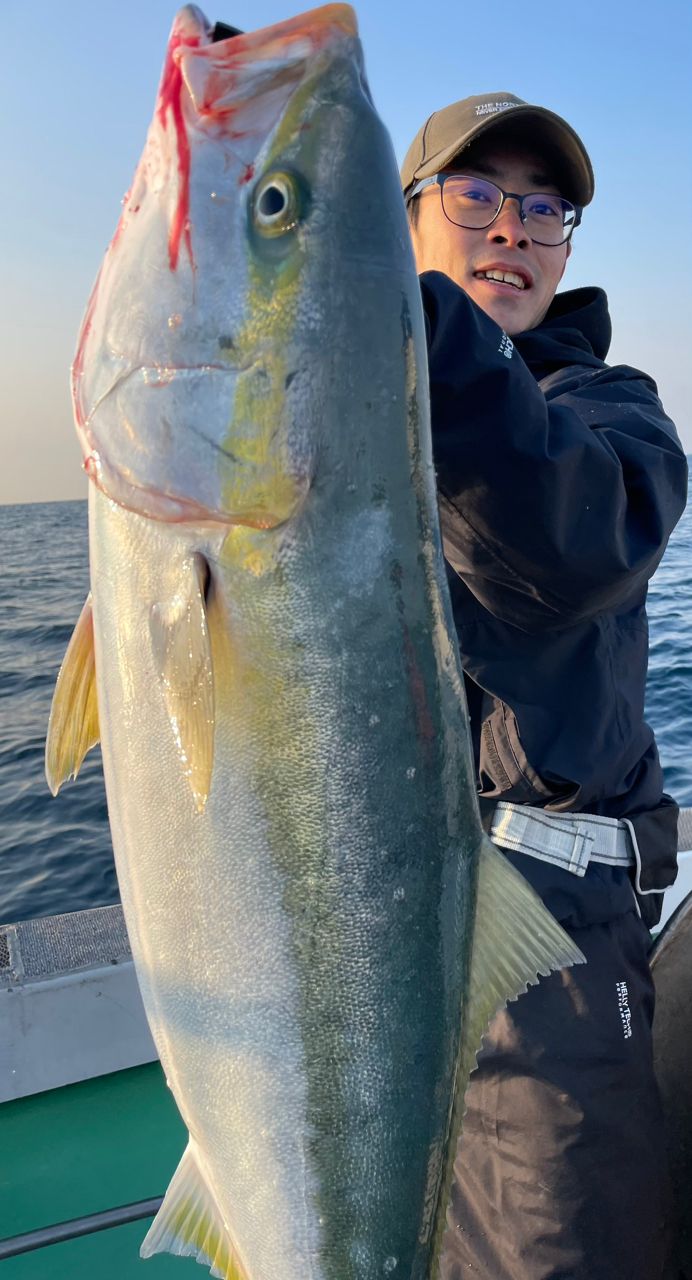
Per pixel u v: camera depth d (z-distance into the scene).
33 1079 3.08
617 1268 1.91
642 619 2.15
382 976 1.32
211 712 1.22
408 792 1.31
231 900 1.28
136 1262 2.65
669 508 1.61
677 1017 2.38
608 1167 1.93
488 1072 1.99
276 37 1.27
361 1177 1.34
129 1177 2.86
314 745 1.25
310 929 1.28
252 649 1.25
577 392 1.87
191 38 1.27
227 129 1.24
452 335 1.40
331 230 1.24
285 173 1.23
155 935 1.34
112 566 1.33
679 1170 2.29
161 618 1.26
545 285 2.32
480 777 2.10
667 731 8.47
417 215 2.38
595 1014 1.97
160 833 1.31
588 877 2.00
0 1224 2.69
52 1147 2.96
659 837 2.14
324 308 1.23
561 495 1.42
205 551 1.25
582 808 2.04
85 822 7.45
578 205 2.33
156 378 1.24
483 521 1.48
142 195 1.29
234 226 1.22
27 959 3.29
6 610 17.33
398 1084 1.35
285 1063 1.30
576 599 1.55
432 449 1.36
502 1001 1.45
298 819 1.26
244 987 1.29
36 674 12.16
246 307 1.22
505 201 2.23
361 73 1.30
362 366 1.25
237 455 1.23
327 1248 1.33
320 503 1.24
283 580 1.24
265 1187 1.33
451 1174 1.46
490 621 1.93
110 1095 3.12
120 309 1.28
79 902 6.08
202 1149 1.39
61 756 1.45
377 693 1.28
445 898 1.38
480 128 2.13
